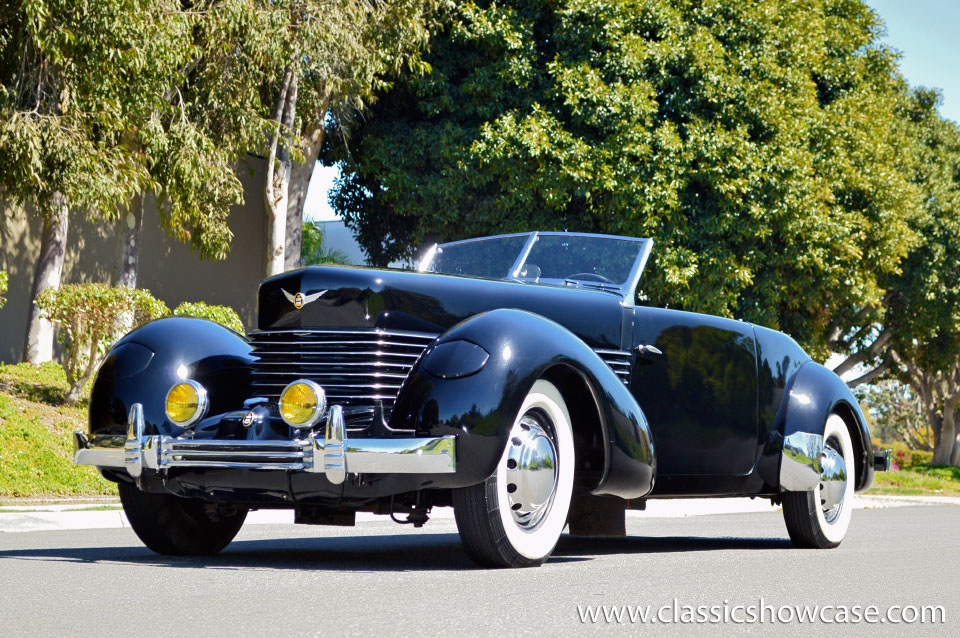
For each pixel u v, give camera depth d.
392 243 28.80
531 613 4.57
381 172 26.42
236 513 7.37
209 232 20.45
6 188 17.38
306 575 5.88
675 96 25.92
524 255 8.23
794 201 25.88
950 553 8.53
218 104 19.66
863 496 25.34
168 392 6.62
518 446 6.17
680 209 25.41
